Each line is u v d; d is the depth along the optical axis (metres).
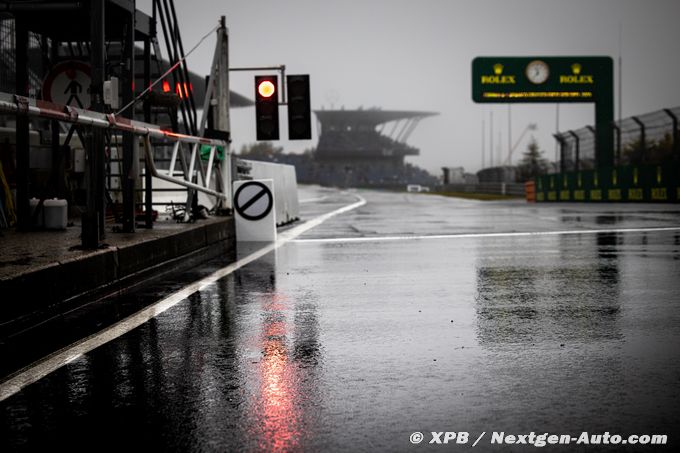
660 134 66.31
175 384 7.88
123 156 19.39
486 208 62.28
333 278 16.67
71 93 19.94
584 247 23.67
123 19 22.75
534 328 10.79
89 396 7.45
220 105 28.66
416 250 23.28
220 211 27.66
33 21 22.95
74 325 11.24
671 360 8.80
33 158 25.55
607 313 11.97
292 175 43.00
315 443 6.06
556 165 90.75
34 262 12.50
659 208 55.88
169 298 13.87
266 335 10.45
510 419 6.65
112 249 15.00
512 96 89.06
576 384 7.78
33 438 6.21
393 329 10.80
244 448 5.96
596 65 88.25
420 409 6.96
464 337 10.20
